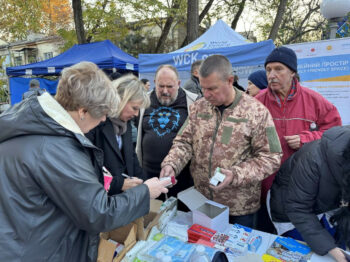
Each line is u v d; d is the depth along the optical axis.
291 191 1.22
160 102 2.14
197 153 1.61
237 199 1.52
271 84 1.68
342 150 1.02
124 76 1.47
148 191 1.00
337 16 3.24
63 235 0.87
